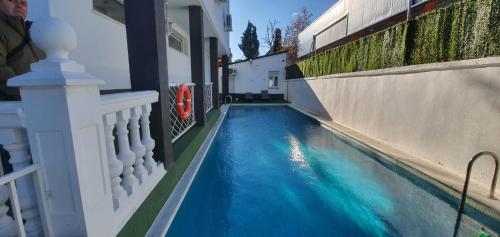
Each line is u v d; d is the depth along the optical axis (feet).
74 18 10.66
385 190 13.82
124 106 6.61
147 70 9.44
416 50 16.39
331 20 42.14
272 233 10.10
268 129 30.30
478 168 11.50
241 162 18.35
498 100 10.62
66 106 4.16
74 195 4.57
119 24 14.98
